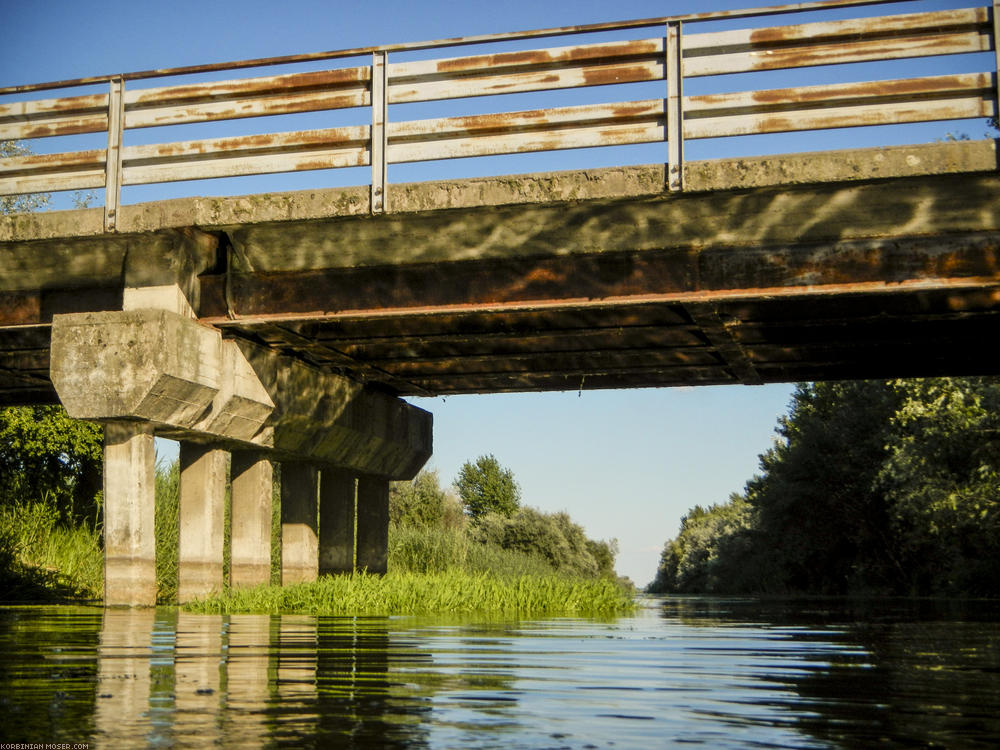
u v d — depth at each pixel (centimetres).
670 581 11906
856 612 1986
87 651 797
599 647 901
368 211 1569
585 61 1495
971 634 1196
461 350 2166
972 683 623
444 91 1552
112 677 604
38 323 1842
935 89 1378
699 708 496
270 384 2022
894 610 2094
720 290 1530
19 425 3262
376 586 1752
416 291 1670
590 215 1538
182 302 1742
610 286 1576
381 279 1689
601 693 550
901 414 2805
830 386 4609
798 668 721
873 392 4062
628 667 708
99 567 2752
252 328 1847
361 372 2402
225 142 1641
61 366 1691
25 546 2705
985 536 2931
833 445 4328
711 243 1532
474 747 383
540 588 1884
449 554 3331
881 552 4309
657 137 1463
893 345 2011
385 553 2755
